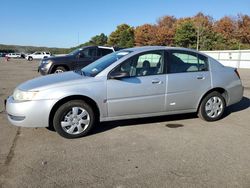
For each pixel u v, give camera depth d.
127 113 5.93
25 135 5.73
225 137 5.63
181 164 4.41
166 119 6.80
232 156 4.71
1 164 4.41
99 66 6.10
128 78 5.85
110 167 4.31
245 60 32.03
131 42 92.19
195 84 6.39
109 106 5.76
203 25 75.62
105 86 5.68
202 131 5.98
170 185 3.80
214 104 6.69
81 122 5.60
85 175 4.07
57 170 4.22
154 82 6.00
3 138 5.57
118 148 5.05
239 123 6.61
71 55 14.58
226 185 3.81
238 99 7.07
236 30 71.38
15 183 3.85
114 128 6.15
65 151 4.92
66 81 5.61
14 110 5.39
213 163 4.45
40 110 5.36
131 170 4.21
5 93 10.63
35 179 3.96
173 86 6.18
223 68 6.88
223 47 66.44
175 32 79.38
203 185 3.80
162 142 5.34
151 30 88.50
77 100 5.55
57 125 5.47
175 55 6.32
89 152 4.88
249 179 3.97
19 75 18.50
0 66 30.27
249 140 5.47
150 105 6.05
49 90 5.40
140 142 5.34
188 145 5.19
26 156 4.71
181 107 6.37
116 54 6.43
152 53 6.11
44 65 14.45
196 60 6.55
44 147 5.11
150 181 3.90
